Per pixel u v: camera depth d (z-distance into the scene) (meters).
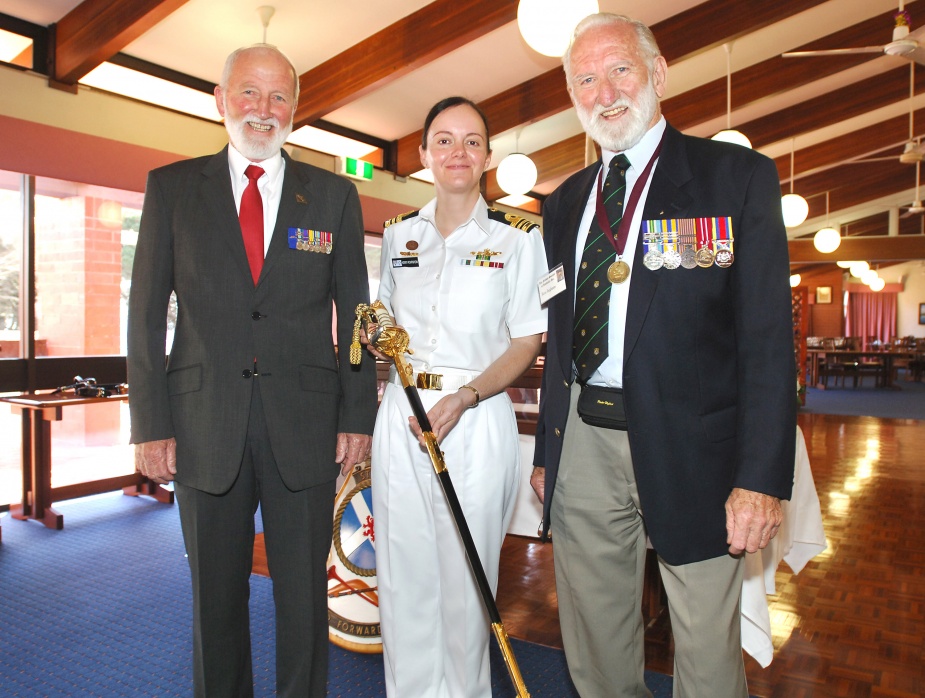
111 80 5.04
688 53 6.03
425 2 4.89
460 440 1.75
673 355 1.40
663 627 2.71
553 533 1.66
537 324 1.78
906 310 21.50
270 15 4.71
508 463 1.81
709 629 1.40
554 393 1.61
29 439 4.16
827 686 2.30
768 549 2.36
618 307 1.48
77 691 2.21
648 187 1.49
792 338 1.33
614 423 1.49
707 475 1.40
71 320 5.02
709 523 1.40
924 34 4.58
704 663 1.41
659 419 1.40
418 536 1.80
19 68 4.48
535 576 3.30
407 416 1.79
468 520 1.75
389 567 1.82
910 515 4.49
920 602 3.03
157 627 2.69
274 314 1.67
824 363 14.67
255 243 1.68
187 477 1.63
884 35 6.97
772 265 1.33
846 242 13.34
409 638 1.82
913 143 8.16
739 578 1.44
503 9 4.59
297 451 1.68
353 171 6.88
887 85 8.65
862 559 3.61
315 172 1.81
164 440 1.63
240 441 1.63
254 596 2.93
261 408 1.67
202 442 1.62
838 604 3.01
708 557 1.40
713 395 1.40
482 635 1.82
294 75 1.74
